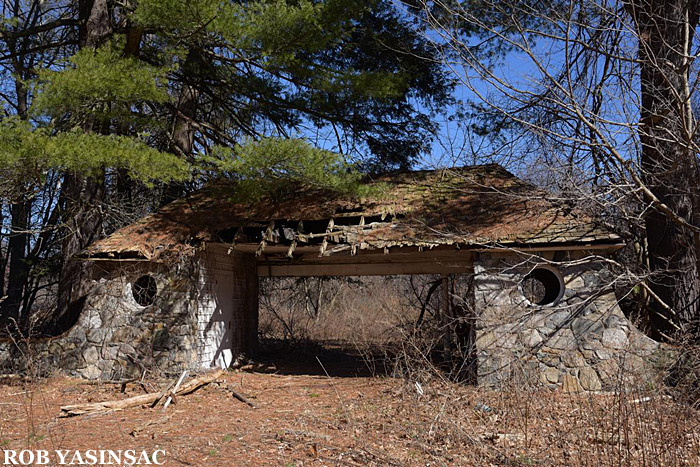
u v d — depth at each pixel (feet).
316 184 35.88
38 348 38.17
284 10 37.27
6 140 31.76
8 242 66.44
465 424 22.77
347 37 45.06
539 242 31.35
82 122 42.27
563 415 23.40
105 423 25.48
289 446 21.30
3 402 30.40
